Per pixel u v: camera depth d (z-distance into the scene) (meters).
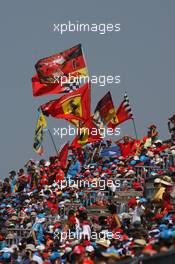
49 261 105.56
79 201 149.38
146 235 106.06
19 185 175.00
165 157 147.00
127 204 138.25
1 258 114.06
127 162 152.88
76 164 163.38
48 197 157.62
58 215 145.25
